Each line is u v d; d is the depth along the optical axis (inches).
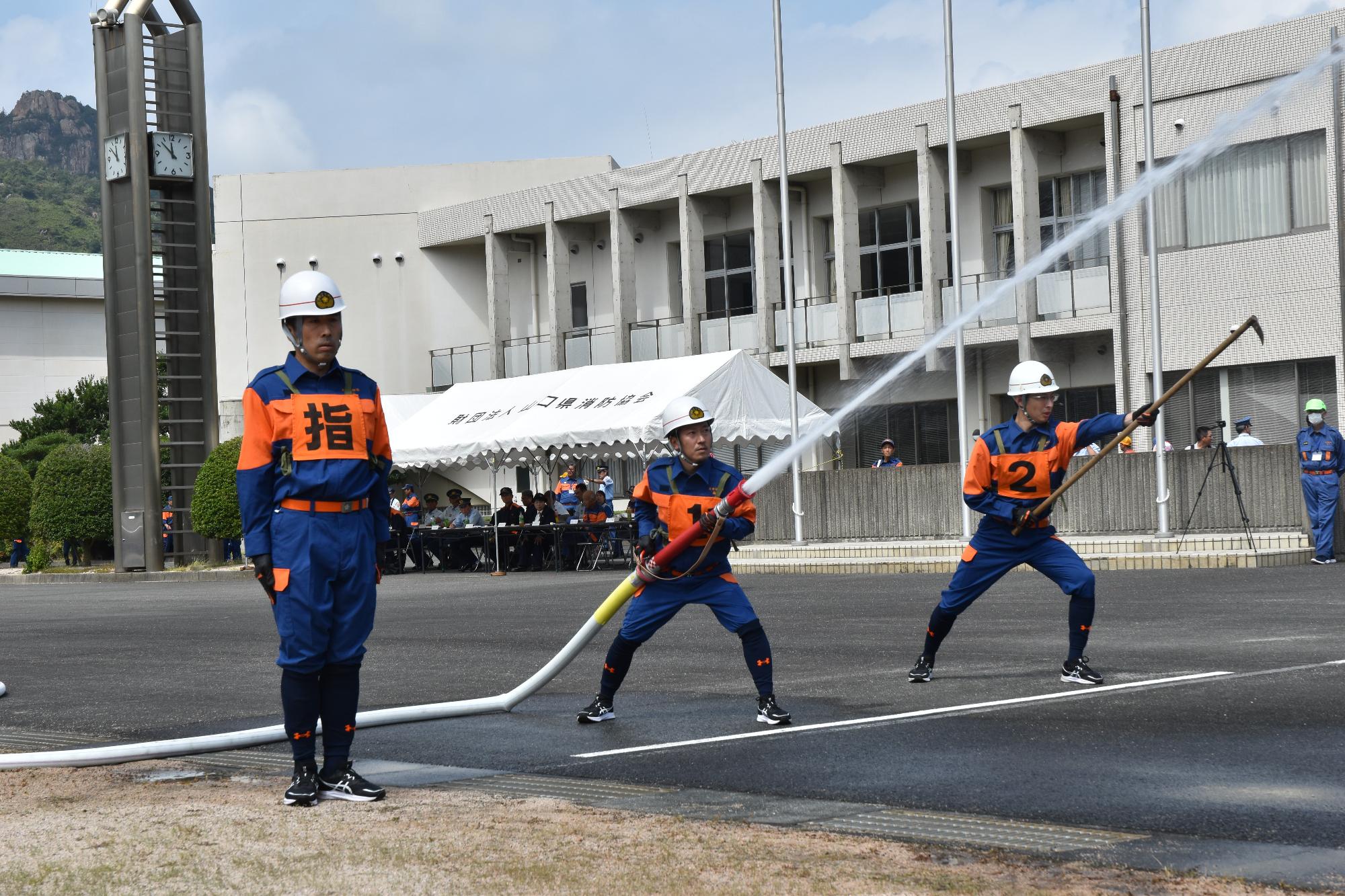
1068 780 235.6
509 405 1091.9
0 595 1055.0
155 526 1244.5
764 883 170.2
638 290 1530.5
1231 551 754.8
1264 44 1045.8
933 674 375.9
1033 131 1189.7
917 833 201.8
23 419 2375.7
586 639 319.9
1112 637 443.8
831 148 1310.3
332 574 233.5
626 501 1476.4
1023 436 346.9
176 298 1273.4
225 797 237.5
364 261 1665.8
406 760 277.0
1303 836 195.5
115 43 1250.6
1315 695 312.0
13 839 200.7
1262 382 1059.3
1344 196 1010.1
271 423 234.8
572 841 193.6
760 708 306.3
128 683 429.7
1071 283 1172.5
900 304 1280.8
